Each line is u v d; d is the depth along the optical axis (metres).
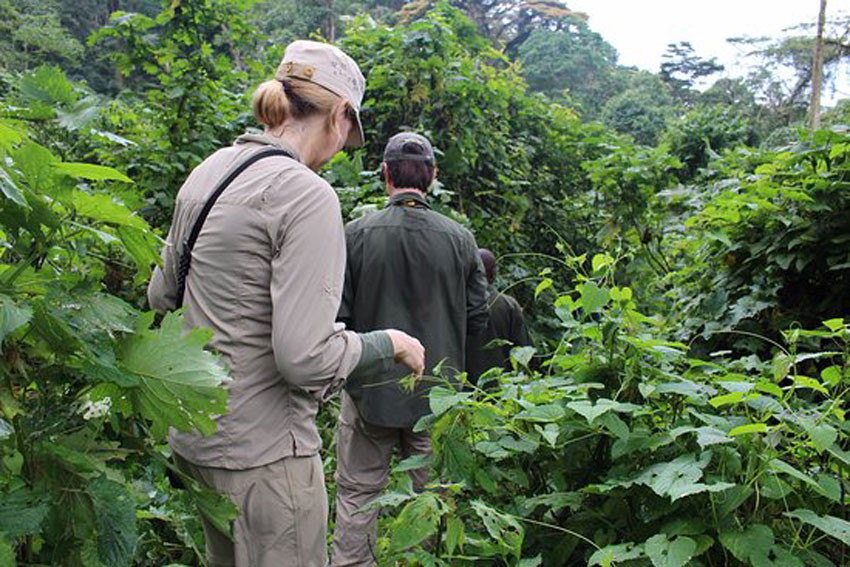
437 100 5.43
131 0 24.22
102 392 1.24
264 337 1.54
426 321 2.61
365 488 2.64
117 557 1.13
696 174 8.27
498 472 1.81
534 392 1.88
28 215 1.20
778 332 3.12
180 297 1.61
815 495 1.64
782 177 3.29
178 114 4.45
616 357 1.89
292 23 27.23
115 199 1.40
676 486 1.48
